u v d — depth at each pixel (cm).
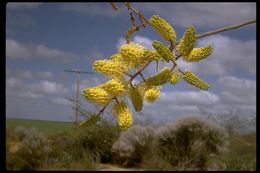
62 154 1421
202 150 1346
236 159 1355
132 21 152
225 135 1408
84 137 1470
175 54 144
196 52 143
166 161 1348
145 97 148
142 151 1419
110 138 1475
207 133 1388
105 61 149
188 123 1390
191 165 1334
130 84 149
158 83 142
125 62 150
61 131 1541
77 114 1236
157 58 142
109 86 145
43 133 1432
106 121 1466
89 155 1410
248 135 1560
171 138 1408
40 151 1355
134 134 1435
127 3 152
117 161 1453
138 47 150
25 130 1420
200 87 142
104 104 146
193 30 142
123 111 146
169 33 143
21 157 1339
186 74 142
